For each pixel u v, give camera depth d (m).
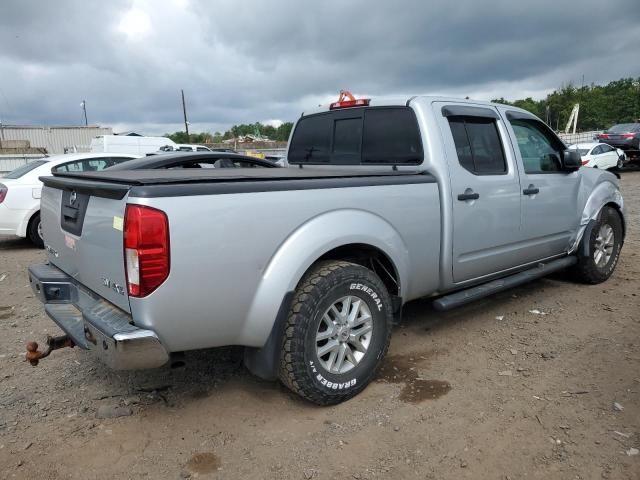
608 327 4.48
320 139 4.89
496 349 4.10
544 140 5.01
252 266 2.85
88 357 4.06
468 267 4.13
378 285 3.38
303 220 3.04
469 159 4.13
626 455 2.72
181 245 2.60
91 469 2.70
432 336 4.38
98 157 9.39
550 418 3.09
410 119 3.99
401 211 3.56
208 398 3.41
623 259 6.91
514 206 4.44
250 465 2.72
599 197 5.50
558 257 5.35
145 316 2.60
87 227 2.97
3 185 8.34
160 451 2.85
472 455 2.76
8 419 3.16
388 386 3.53
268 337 2.99
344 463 2.72
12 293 5.96
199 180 2.74
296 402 3.34
